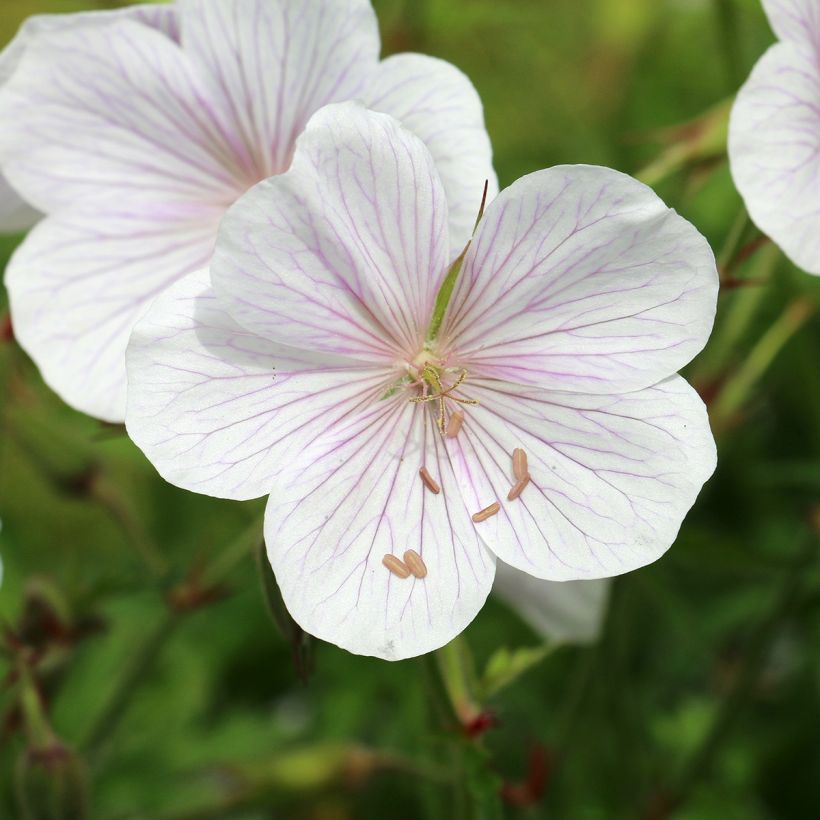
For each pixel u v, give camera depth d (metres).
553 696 0.25
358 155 0.17
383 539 0.17
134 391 0.17
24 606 0.21
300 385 0.17
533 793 0.22
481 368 0.18
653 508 0.17
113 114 0.19
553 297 0.17
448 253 0.17
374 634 0.17
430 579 0.17
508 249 0.17
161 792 0.24
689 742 0.25
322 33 0.18
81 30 0.19
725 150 0.21
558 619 0.20
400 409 0.18
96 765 0.22
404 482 0.17
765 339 0.23
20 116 0.19
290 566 0.17
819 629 0.25
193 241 0.19
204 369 0.17
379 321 0.17
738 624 0.25
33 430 0.22
